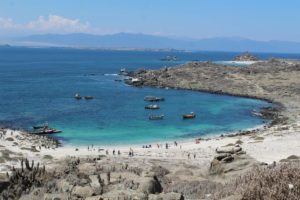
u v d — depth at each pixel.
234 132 91.44
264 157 53.91
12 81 182.00
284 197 10.49
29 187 16.61
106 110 114.50
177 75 183.88
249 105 130.88
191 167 44.91
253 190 11.12
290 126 89.62
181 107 123.69
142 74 193.88
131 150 67.06
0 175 17.28
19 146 67.62
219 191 13.47
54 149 69.88
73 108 116.25
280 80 175.00
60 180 17.75
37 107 116.19
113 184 17.58
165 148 71.81
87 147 74.50
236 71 191.38
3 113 106.00
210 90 161.00
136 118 104.81
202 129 94.44
